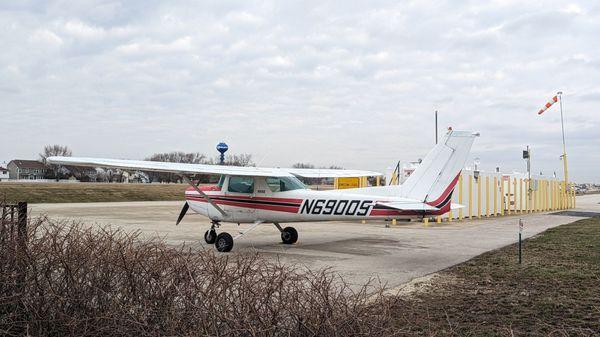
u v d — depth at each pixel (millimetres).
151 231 15805
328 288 3691
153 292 3764
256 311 3328
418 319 5438
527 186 30609
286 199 11922
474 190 24297
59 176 86188
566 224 19797
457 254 11148
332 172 14484
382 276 8359
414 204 10977
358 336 3295
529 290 7188
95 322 3787
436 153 11219
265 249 12047
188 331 3455
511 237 14883
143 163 11250
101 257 3963
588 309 6078
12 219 4727
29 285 3988
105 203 34562
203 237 14430
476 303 6395
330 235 15523
